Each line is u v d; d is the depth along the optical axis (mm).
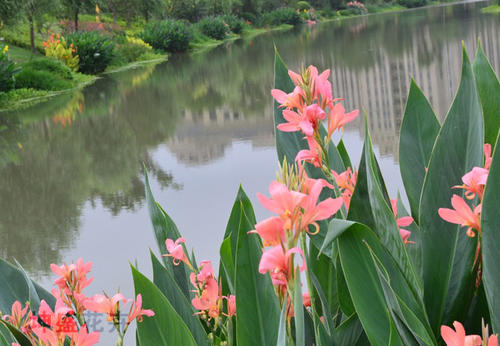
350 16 58750
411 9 60031
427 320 929
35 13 23859
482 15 31172
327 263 1392
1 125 11719
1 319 1109
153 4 36938
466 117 1028
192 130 9742
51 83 17844
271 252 738
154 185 6305
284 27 48812
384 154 5883
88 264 1133
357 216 1062
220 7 46750
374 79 13164
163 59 27922
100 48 22469
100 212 5504
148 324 952
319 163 1063
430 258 1021
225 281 1360
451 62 14211
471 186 884
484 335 656
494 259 798
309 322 1063
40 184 6930
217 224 4504
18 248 4703
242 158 7148
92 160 8016
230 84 15578
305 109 1026
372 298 921
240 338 916
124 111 12383
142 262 3920
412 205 1291
